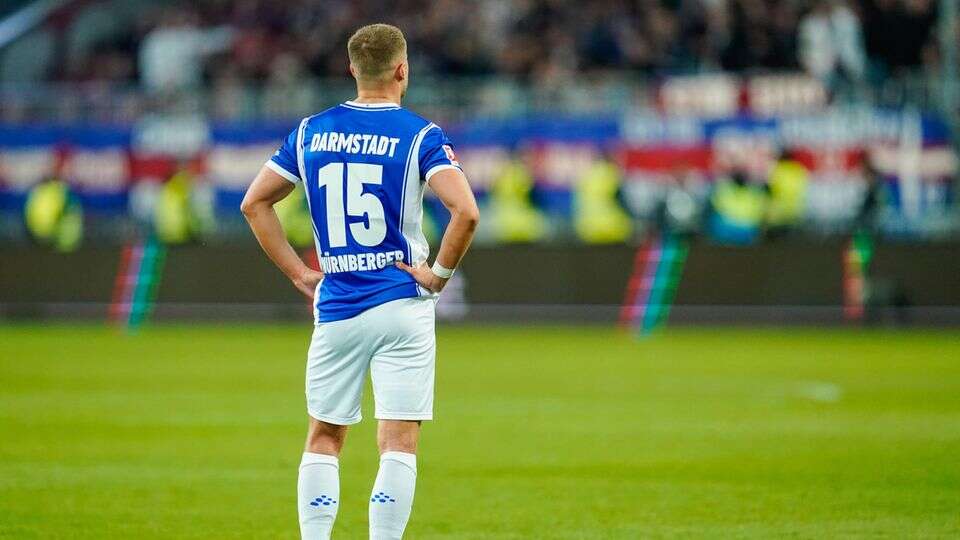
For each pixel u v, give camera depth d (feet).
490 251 260.01
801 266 252.42
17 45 327.47
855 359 198.29
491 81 287.07
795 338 232.73
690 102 261.65
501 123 262.47
